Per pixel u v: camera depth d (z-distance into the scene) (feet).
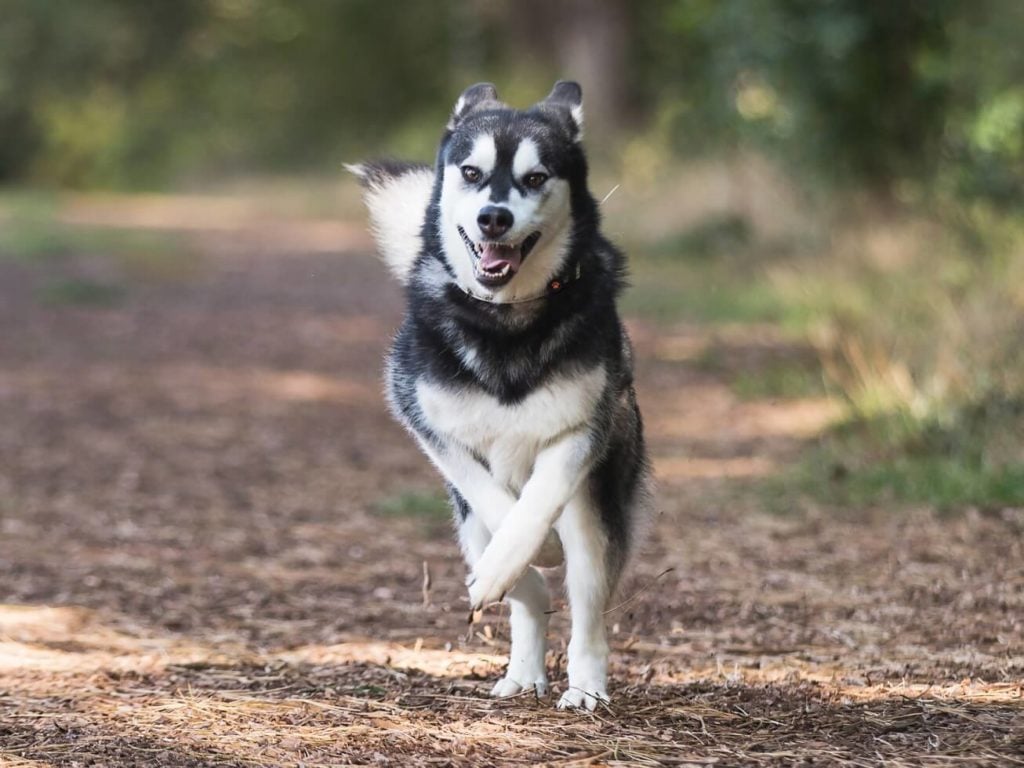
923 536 33.45
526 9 157.58
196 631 27.55
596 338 21.95
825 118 73.26
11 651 25.67
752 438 45.85
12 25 188.24
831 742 19.93
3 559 32.76
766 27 73.36
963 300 51.55
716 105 82.28
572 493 21.35
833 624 27.40
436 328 22.16
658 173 103.24
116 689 23.20
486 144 22.03
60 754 19.66
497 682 23.30
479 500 22.07
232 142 200.03
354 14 198.70
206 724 20.98
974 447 39.52
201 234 121.90
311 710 21.66
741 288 73.51
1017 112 63.10
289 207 147.54
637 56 136.05
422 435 22.75
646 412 50.26
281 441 47.67
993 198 63.05
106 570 32.04
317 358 63.93
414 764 19.16
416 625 27.96
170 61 203.62
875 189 74.54
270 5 203.31
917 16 69.87
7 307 76.79
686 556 32.76
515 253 21.40
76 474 42.22
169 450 45.85
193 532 35.88
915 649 25.52
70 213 139.95
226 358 63.57
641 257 86.79
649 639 26.76
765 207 86.33
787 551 32.89
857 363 47.98
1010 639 25.79
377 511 38.14
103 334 69.41
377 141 193.36
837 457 40.65
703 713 21.44
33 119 187.73
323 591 30.60
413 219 24.29
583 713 21.56
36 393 54.54
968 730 20.16
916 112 71.36
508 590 20.80
